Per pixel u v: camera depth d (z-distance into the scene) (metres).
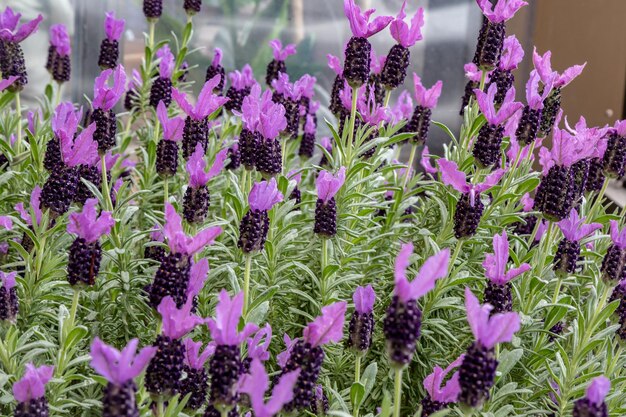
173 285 0.53
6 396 0.56
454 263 0.66
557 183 0.63
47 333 0.63
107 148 0.65
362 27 0.66
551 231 0.65
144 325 0.65
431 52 1.23
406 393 0.67
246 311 0.60
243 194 0.67
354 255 0.68
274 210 0.67
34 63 1.21
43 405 0.50
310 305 0.69
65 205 0.61
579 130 0.67
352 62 0.66
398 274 0.49
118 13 1.21
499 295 0.57
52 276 0.63
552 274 0.68
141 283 0.66
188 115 0.65
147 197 0.76
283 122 0.64
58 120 0.63
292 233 0.67
